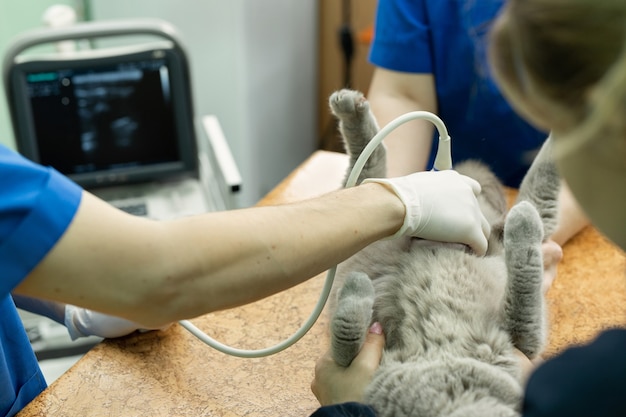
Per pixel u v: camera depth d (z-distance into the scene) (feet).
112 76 5.34
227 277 2.10
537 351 2.67
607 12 1.25
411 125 4.15
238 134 7.90
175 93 5.50
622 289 3.35
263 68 7.96
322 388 2.60
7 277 1.96
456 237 2.71
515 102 1.51
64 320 3.30
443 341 2.60
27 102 5.22
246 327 3.21
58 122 5.41
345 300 2.56
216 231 2.10
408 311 2.73
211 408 2.75
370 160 3.04
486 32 1.92
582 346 1.57
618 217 1.44
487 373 2.43
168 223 2.10
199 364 3.00
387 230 2.50
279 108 8.57
